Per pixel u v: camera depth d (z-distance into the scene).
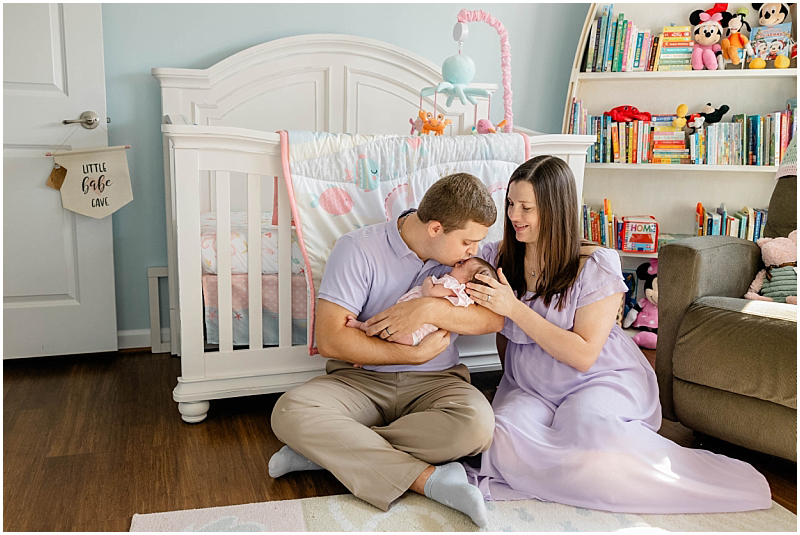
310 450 1.42
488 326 1.57
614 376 1.58
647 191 2.92
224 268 1.77
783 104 2.79
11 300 2.28
